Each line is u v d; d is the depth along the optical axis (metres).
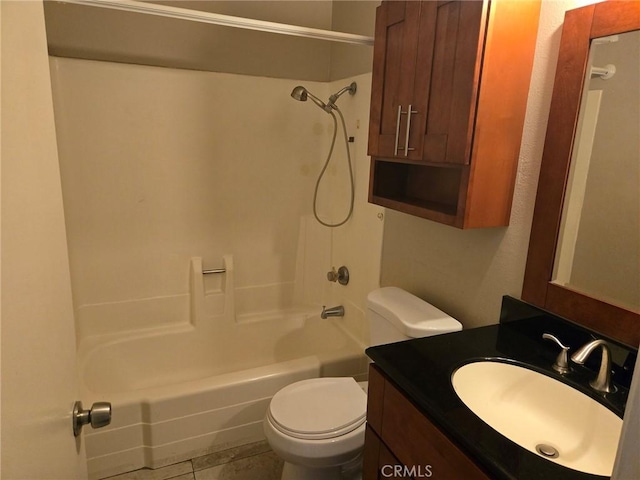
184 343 2.49
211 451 2.00
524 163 1.31
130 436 1.85
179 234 2.46
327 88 2.61
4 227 0.46
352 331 2.48
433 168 1.67
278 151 2.59
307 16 2.53
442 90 1.29
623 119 1.04
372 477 1.22
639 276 1.03
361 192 2.30
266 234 2.67
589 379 1.08
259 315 2.70
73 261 2.24
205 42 2.33
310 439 1.45
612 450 0.92
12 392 0.46
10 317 0.47
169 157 2.34
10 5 0.51
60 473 0.67
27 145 0.56
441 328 1.47
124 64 2.16
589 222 1.14
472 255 1.54
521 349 1.24
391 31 1.49
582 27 1.10
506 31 1.18
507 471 0.77
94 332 2.35
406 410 1.04
